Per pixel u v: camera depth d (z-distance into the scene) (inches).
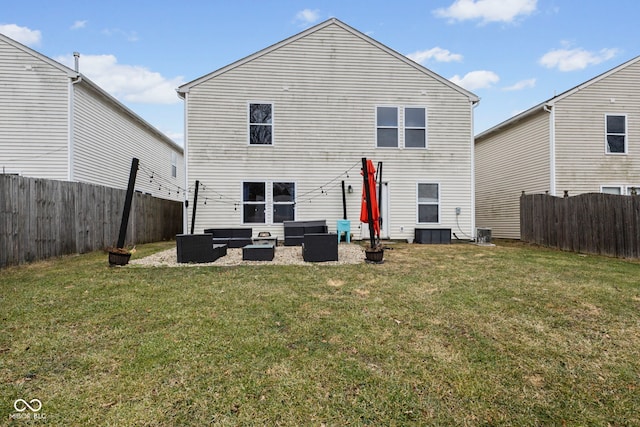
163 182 687.7
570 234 359.6
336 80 442.6
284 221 427.8
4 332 129.3
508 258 290.5
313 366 108.9
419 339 129.4
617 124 484.1
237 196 426.6
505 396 97.3
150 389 95.7
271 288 188.4
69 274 217.8
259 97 431.8
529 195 434.6
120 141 508.7
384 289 189.2
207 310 153.6
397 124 449.7
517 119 531.2
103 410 87.0
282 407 89.9
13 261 246.8
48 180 280.2
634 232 293.9
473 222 454.3
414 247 370.9
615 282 205.3
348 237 411.5
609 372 110.3
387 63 449.1
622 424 87.7
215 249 276.4
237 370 105.7
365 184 270.4
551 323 145.8
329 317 148.1
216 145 424.8
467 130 456.8
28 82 380.8
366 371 107.0
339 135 441.4
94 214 335.3
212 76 425.4
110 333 129.4
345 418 86.6
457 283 202.5
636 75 485.4
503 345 126.2
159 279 205.8
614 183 480.1
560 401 96.0
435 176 452.4
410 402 93.4
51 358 111.0
